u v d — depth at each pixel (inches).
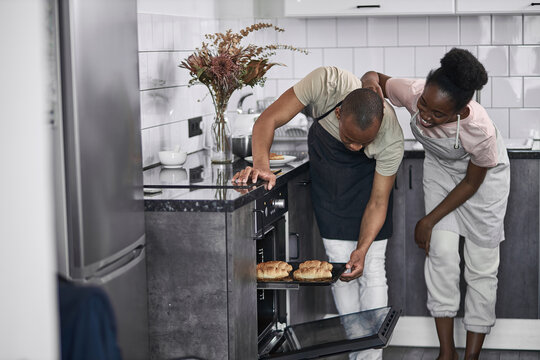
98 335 64.9
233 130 140.6
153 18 130.6
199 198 93.4
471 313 135.1
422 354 146.9
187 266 94.1
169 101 137.5
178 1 142.7
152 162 130.5
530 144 150.6
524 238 145.3
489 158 120.3
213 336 94.6
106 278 76.7
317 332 105.5
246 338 99.5
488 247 131.6
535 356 145.3
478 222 130.1
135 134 85.3
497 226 130.0
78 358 64.7
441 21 166.7
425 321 150.6
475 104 120.6
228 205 91.8
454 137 119.5
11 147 48.3
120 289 80.6
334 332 104.1
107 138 77.1
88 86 72.7
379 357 125.9
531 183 143.6
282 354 102.7
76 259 72.8
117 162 79.7
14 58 48.4
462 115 115.9
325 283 102.7
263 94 175.8
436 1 153.9
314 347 101.1
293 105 118.0
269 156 120.7
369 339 99.7
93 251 74.4
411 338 151.7
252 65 130.5
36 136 50.0
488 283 133.6
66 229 72.5
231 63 125.4
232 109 165.3
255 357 103.9
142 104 126.9
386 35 169.3
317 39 172.2
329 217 126.2
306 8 157.9
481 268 133.1
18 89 48.7
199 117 151.9
